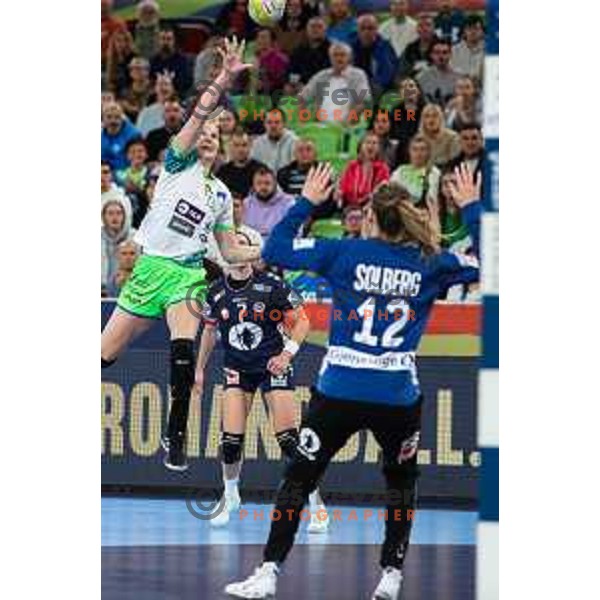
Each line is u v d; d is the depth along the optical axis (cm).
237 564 2783
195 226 3092
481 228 2412
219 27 3878
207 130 3053
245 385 3017
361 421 2514
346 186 3588
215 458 3331
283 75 3816
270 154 3653
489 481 2433
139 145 3775
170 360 3241
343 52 3812
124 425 3409
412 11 3859
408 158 3653
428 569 2778
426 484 3344
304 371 3316
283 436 2969
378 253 2497
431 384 3328
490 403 2425
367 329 2494
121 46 3872
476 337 3309
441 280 2520
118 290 3681
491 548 2441
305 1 3838
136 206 3722
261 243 3016
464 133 3656
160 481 3403
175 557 2839
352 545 2989
